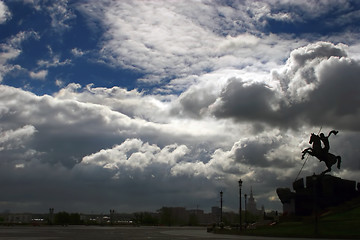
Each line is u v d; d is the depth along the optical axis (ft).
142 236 178.19
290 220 237.86
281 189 255.29
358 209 216.13
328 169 249.14
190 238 157.79
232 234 214.69
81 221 617.62
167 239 147.64
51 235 181.88
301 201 248.11
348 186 248.32
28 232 227.40
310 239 149.28
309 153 255.09
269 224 253.85
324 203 244.01
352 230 162.40
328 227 177.17
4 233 204.13
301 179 260.21
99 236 173.99
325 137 253.85
